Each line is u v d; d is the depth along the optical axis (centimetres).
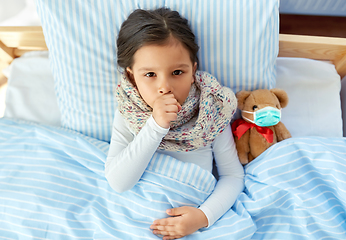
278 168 80
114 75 92
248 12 80
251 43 84
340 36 128
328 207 78
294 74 103
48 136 93
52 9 83
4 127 98
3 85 129
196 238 75
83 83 93
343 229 77
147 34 63
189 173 79
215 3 80
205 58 87
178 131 80
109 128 99
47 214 80
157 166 80
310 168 79
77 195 84
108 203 82
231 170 87
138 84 69
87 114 98
